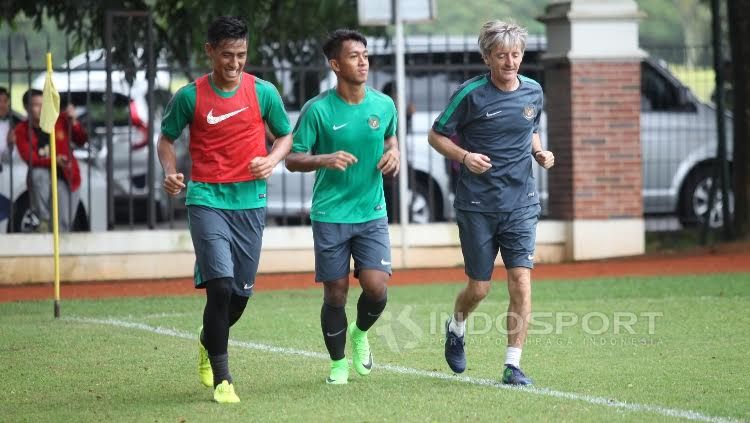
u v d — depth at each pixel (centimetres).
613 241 5156
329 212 2395
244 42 2252
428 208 5650
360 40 2356
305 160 2311
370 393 2331
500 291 4109
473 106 2377
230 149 2284
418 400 2252
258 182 2314
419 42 6078
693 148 6244
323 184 2405
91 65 5728
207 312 2258
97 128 5850
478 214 2402
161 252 4819
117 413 2181
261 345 2983
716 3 5394
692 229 6222
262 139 2320
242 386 2433
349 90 2377
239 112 2280
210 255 2252
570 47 5094
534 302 3738
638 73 5144
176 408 2217
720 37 5416
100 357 2816
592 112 5116
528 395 2292
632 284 4191
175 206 5988
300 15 5603
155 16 5625
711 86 7331
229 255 2277
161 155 2306
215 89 2280
